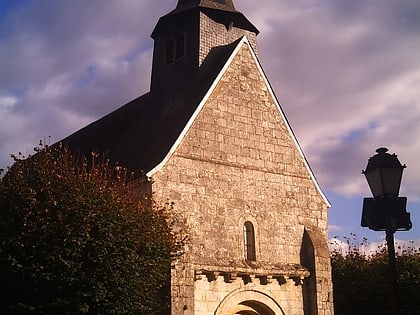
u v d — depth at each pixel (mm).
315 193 25062
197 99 23312
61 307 16250
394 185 10109
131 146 25656
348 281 29156
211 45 25719
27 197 16953
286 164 24594
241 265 21562
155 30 27531
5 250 16375
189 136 22125
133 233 17391
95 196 17484
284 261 23172
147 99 28922
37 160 18938
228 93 23828
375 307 28203
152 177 20625
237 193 22703
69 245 16156
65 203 16891
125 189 19656
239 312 22062
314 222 24625
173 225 19891
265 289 22281
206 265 20641
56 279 15961
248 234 22719
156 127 25016
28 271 16031
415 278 27125
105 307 16656
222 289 21172
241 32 27094
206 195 21828
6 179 18562
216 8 26078
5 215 17062
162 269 18297
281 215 23719
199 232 21203
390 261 9883
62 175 18219
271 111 24938
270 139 24469
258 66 25234
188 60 25438
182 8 26797
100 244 16438
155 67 27359
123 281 16609
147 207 19328
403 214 10016
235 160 23094
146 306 17719
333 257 30891
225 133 23156
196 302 20328
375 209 10086
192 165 21812
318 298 22984
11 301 16609
